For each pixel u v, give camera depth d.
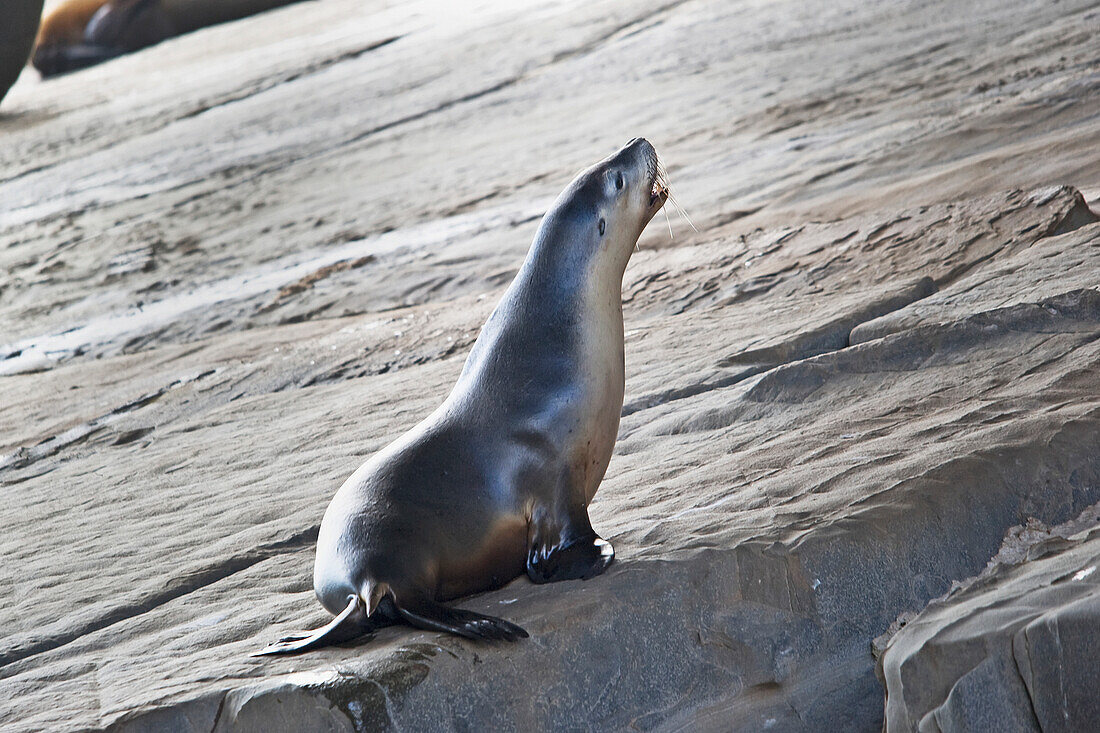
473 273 43.06
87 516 26.97
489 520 15.79
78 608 20.69
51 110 126.31
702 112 59.81
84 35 158.00
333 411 30.95
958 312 24.23
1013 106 43.12
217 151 86.00
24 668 18.36
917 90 52.50
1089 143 35.38
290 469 26.86
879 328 24.83
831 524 16.22
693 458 20.92
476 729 14.26
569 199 16.70
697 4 95.94
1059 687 12.20
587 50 88.19
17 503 29.62
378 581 15.02
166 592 20.61
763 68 66.81
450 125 75.31
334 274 48.00
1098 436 17.23
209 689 14.71
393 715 13.95
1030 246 28.48
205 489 26.86
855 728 14.98
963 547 16.23
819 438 20.08
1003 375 20.95
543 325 16.42
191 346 43.12
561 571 15.84
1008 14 63.94
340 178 68.62
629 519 18.00
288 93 102.19
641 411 24.66
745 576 15.77
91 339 48.44
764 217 39.50
